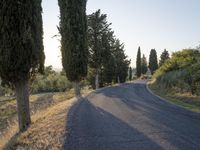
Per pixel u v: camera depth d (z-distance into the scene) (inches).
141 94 1138.7
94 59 2070.6
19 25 433.1
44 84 2807.6
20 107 474.6
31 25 447.8
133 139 341.1
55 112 596.1
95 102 812.0
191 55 1819.6
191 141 328.8
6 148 347.3
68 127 414.0
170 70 1797.5
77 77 1167.6
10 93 2047.2
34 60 450.9
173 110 612.1
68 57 1161.4
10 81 449.7
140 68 5329.7
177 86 1170.6
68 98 1108.5
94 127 419.2
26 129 444.1
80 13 1157.1
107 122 463.5
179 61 1755.7
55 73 3804.1
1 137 512.1
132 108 655.8
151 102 796.6
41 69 474.3
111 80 2605.8
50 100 1132.5
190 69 1090.1
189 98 857.5
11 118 964.6
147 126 424.5
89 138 347.9
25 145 335.9
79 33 1160.2
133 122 461.7
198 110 609.3
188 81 1058.1
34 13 453.1
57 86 2935.5
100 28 2087.8
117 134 370.6
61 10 1153.4
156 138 345.1
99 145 313.4
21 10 433.1
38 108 885.8
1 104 1397.6
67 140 336.5
